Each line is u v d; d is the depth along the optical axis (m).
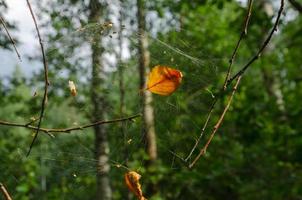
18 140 7.84
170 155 2.54
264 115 8.22
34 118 2.16
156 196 8.60
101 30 2.72
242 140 8.62
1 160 7.01
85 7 2.84
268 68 10.27
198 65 2.65
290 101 9.75
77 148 2.93
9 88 8.93
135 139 2.51
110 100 3.83
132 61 3.03
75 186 2.88
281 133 7.77
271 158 8.48
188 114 4.71
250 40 7.62
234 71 10.07
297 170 8.38
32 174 8.29
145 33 2.87
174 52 2.67
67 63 2.92
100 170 2.62
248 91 9.37
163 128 2.71
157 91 1.86
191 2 6.77
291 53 10.74
